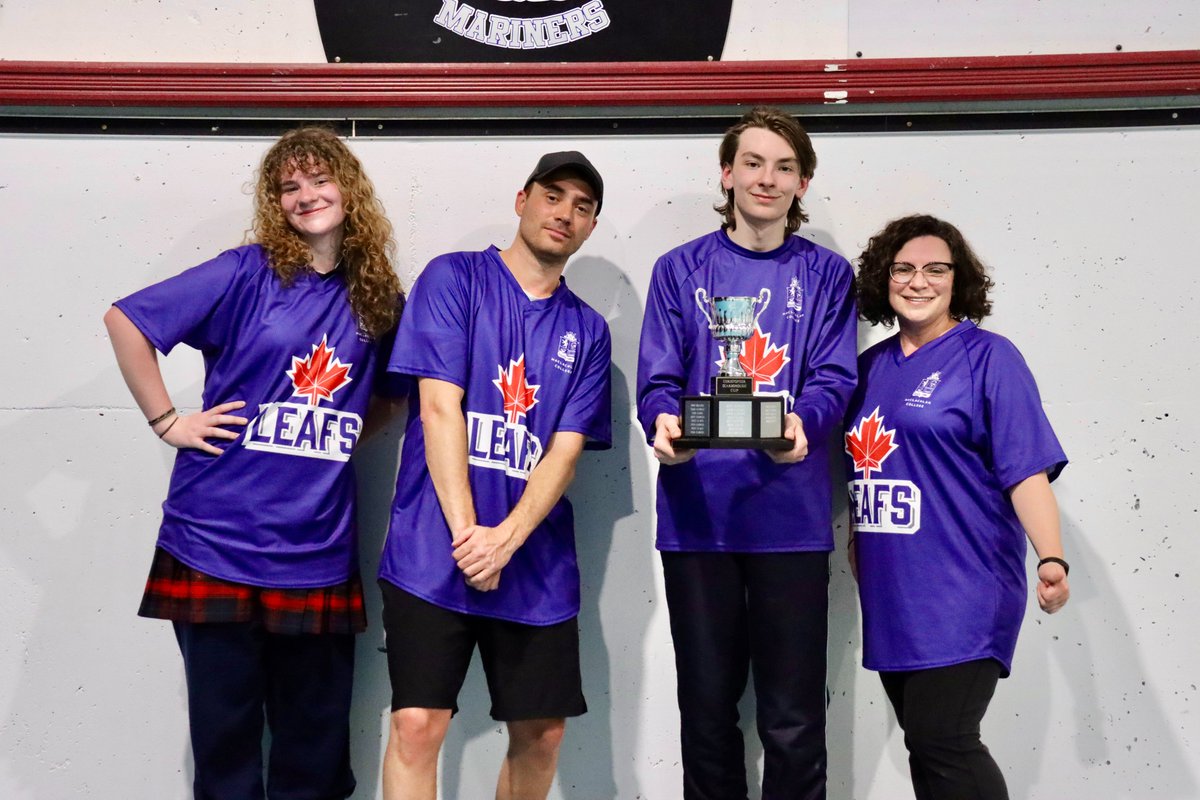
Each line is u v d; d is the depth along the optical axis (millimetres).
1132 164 2547
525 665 2088
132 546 2488
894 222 2207
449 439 2043
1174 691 2479
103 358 2512
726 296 2197
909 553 2051
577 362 2211
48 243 2525
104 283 2527
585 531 2506
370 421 2391
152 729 2461
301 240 2176
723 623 2146
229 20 2570
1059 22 2586
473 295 2162
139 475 2498
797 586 2107
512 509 2102
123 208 2535
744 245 2234
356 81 2523
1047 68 2520
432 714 1987
